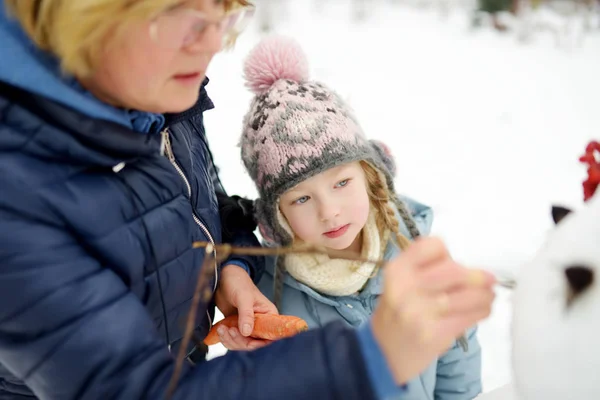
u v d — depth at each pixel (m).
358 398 0.54
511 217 2.63
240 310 0.98
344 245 1.14
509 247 2.41
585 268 0.52
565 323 0.52
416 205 1.44
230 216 1.16
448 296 0.53
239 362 0.59
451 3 5.68
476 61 4.44
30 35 0.64
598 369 0.50
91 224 0.68
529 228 2.54
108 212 0.71
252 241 1.17
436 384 1.32
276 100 1.13
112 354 0.61
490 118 3.59
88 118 0.68
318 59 4.41
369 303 1.24
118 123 0.71
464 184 2.92
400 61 4.43
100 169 0.73
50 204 0.65
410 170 3.05
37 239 0.62
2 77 0.64
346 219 1.12
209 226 0.97
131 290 0.75
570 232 0.58
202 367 0.61
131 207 0.75
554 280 0.55
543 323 0.54
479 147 3.26
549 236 0.62
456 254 2.38
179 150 0.93
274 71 1.17
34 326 0.61
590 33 4.91
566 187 2.85
